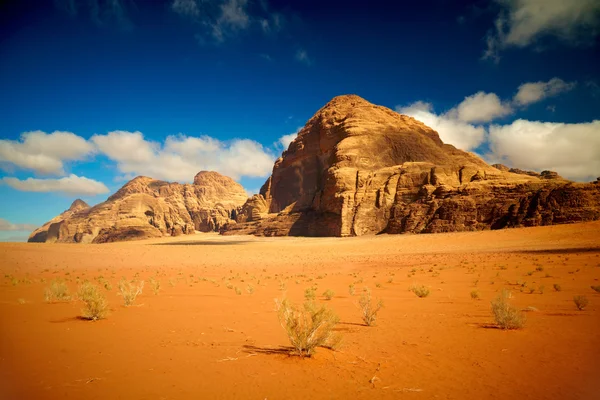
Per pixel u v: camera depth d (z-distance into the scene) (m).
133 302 17.89
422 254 64.81
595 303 15.68
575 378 6.65
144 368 7.39
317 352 8.55
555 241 64.50
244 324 12.20
